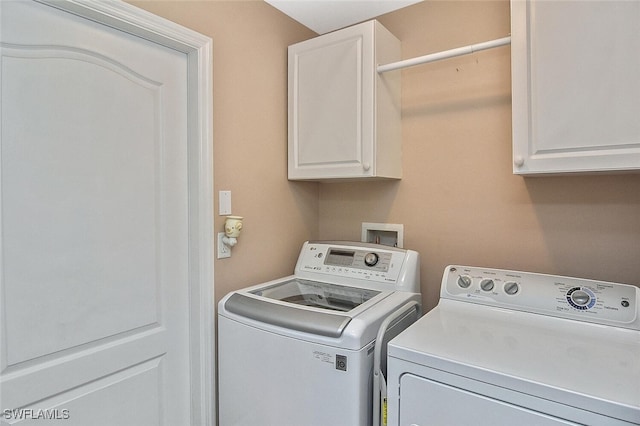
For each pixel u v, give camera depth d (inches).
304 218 83.7
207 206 61.0
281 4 73.7
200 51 59.6
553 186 60.5
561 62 49.1
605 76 46.3
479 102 67.0
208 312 61.4
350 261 71.7
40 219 44.7
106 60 50.7
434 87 71.7
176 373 60.3
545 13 50.1
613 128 45.9
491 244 66.2
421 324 49.6
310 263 75.7
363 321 47.9
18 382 43.1
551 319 50.2
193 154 60.4
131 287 54.1
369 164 66.6
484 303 55.9
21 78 43.1
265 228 73.3
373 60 66.2
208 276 61.4
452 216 70.2
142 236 55.4
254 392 54.4
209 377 61.7
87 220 49.0
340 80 69.8
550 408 33.5
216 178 63.1
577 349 41.4
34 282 44.3
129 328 53.9
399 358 42.3
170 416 59.5
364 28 67.0
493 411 36.3
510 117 64.0
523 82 51.8
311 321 49.3
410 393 41.5
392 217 77.5
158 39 55.2
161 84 57.4
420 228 73.9
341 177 70.6
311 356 48.5
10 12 42.1
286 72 77.7
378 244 74.6
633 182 54.3
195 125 60.1
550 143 50.0
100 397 50.8
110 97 51.3
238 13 66.7
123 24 50.4
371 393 47.8
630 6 44.8
